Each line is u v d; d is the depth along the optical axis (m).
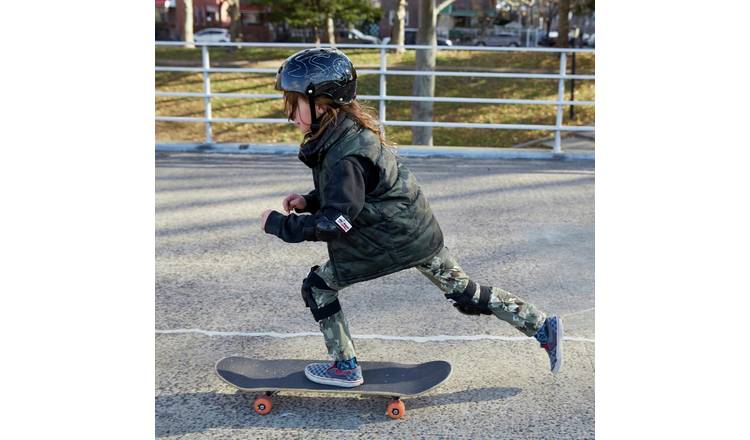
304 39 28.38
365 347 3.29
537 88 17.97
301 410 2.72
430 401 2.78
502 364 3.11
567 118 16.38
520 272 4.34
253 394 2.87
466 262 4.52
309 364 2.81
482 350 3.25
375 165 2.33
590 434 2.55
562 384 2.92
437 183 6.79
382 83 8.22
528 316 2.67
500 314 2.68
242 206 6.00
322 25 21.89
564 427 2.59
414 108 11.41
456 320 3.61
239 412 2.72
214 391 2.89
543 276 4.27
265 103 17.22
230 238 5.11
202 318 3.66
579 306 3.79
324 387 2.64
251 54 21.72
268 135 15.91
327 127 2.31
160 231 5.28
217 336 3.44
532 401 2.78
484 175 7.18
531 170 7.46
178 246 4.92
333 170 2.29
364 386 2.65
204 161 7.92
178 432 2.57
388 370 2.79
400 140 15.39
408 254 2.46
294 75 2.28
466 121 16.59
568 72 19.25
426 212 2.49
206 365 3.12
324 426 2.61
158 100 17.47
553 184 6.80
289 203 2.65
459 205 5.98
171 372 3.05
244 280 4.25
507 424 2.61
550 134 15.52
